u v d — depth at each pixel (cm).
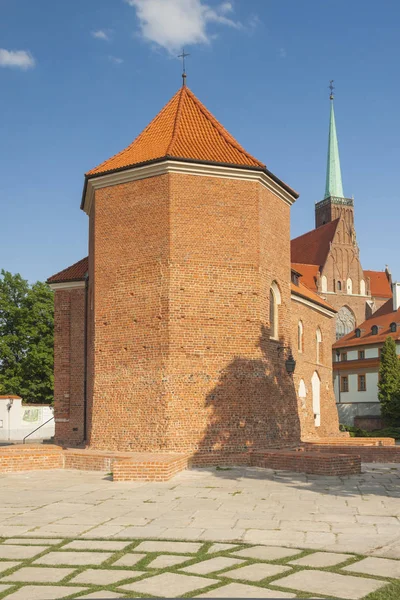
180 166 2319
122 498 1543
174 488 1692
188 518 1282
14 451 2152
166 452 2173
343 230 9788
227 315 2319
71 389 3023
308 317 3809
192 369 2248
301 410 3547
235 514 1319
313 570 899
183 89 2845
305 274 9431
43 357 5791
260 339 2364
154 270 2309
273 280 2530
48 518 1305
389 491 1622
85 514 1343
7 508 1427
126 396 2300
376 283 10419
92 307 2673
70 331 3069
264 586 827
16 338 5831
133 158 2484
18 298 6147
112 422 2312
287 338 2611
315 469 1966
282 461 2077
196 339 2269
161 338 2255
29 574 903
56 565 948
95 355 2408
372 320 7981
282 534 1128
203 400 2242
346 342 7806
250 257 2381
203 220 2336
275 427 2397
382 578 859
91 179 2494
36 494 1625
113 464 1841
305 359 3697
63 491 1670
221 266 2336
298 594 794
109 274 2422
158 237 2317
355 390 7475
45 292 6056
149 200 2358
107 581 864
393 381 6325
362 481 1811
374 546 1034
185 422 2211
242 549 1026
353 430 4997
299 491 1625
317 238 10125
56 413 3023
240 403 2286
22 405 5128
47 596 803
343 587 820
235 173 2380
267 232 2494
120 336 2356
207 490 1653
